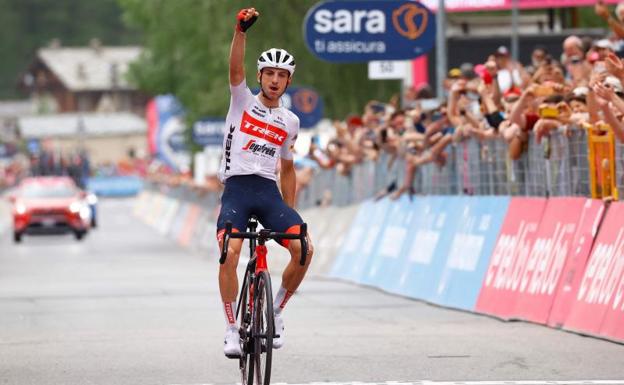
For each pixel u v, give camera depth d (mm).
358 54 46375
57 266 57062
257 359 18047
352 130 45812
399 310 31719
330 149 46312
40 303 35781
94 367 22266
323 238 46438
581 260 25984
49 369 22109
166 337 26562
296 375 21031
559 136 27688
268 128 19328
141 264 58156
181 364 22469
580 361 21766
